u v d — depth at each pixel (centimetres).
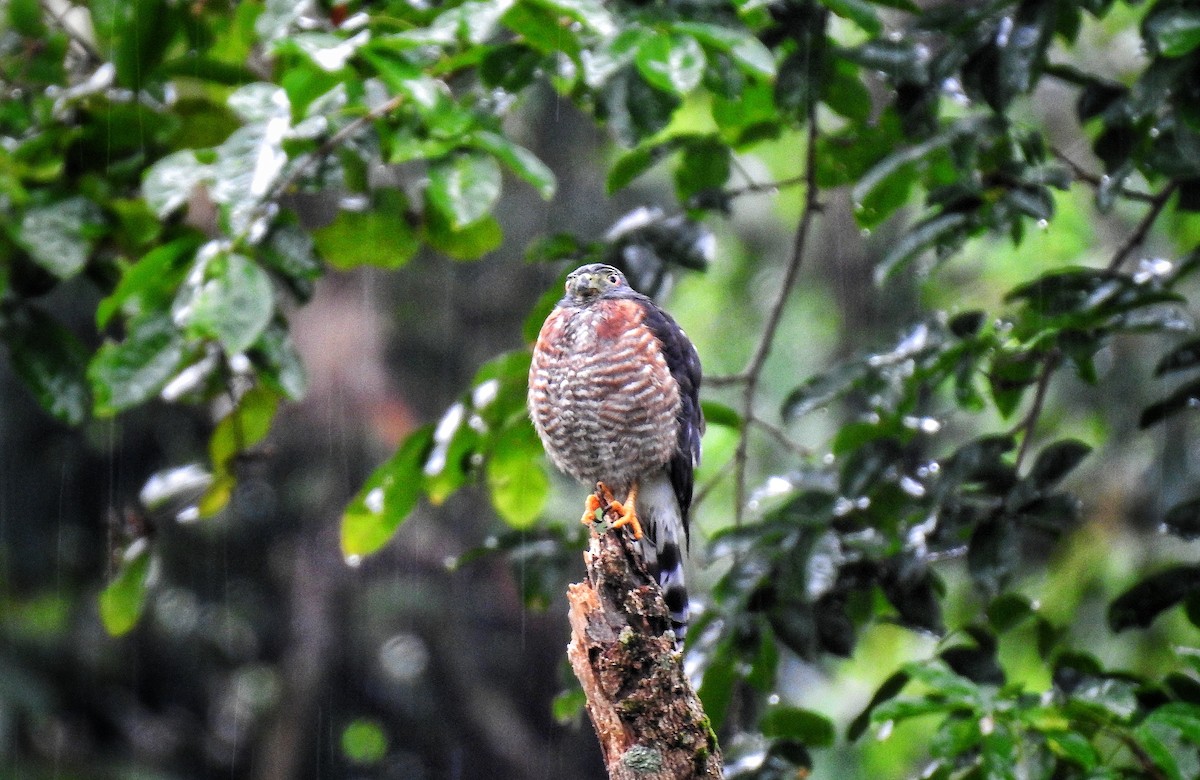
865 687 1848
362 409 1778
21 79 1110
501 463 1048
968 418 1633
